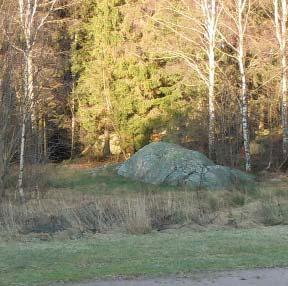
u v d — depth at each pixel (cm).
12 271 805
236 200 1692
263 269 821
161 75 3438
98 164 3444
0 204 1488
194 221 1322
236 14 2914
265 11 3123
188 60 2995
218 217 1374
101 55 3584
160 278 773
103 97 3584
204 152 3066
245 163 2738
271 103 3103
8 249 979
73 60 3772
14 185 1831
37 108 2114
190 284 745
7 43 1712
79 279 764
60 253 930
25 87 1784
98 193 2022
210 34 2872
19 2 2002
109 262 862
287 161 2805
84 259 880
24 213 1348
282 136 2958
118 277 776
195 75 3184
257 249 951
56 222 1277
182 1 3089
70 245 1020
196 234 1148
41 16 2691
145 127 3450
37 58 2277
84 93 3697
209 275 789
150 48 3272
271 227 1251
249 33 3073
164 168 2389
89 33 3756
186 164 2367
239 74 3072
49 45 3259
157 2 3219
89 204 1463
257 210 1462
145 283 748
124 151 3556
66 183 2386
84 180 2492
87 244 1031
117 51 3528
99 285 738
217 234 1133
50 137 3759
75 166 3372
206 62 3111
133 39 3497
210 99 2827
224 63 3228
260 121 3281
